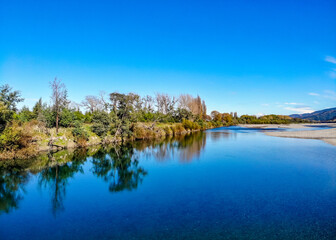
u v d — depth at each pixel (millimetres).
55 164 22094
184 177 17219
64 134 31844
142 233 9180
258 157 24156
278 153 26422
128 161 23797
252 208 11430
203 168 19844
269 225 9664
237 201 12367
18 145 23953
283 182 15453
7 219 10797
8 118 24875
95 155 26938
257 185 14953
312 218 10258
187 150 30000
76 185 15977
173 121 72312
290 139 41281
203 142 38750
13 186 15891
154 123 52375
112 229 9586
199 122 79500
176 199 12875
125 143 37719
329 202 12016
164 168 20266
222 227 9562
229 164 21109
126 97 41094
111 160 24438
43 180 17266
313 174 17250
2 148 23188
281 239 8562
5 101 29906
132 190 14578
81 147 31578
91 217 10812
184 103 88312
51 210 11750
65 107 38000
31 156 24688
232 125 124000
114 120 40375
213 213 10945
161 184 15695
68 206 12219
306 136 45656
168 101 81000
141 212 11258
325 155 24844
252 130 73375
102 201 12844
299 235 8836
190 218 10469
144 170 19703
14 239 8945
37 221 10523
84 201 12914
